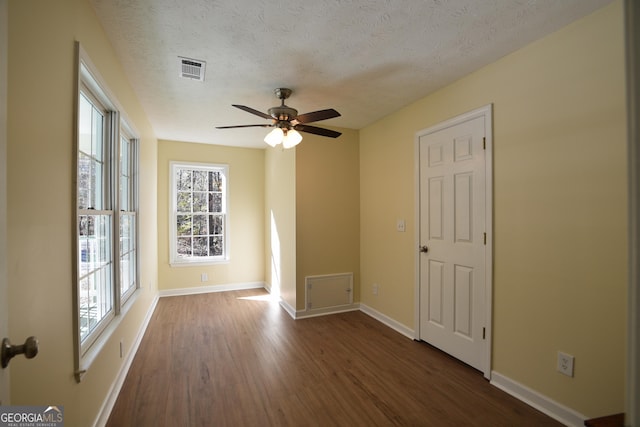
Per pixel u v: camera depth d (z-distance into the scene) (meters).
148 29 1.83
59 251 1.26
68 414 1.34
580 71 1.74
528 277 2.01
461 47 2.05
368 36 1.93
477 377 2.31
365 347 2.85
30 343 0.79
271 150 4.79
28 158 1.04
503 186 2.17
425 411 1.92
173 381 2.26
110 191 2.11
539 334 1.94
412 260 3.08
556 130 1.85
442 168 2.71
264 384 2.22
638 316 0.47
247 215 5.11
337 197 3.91
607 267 1.62
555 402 1.84
